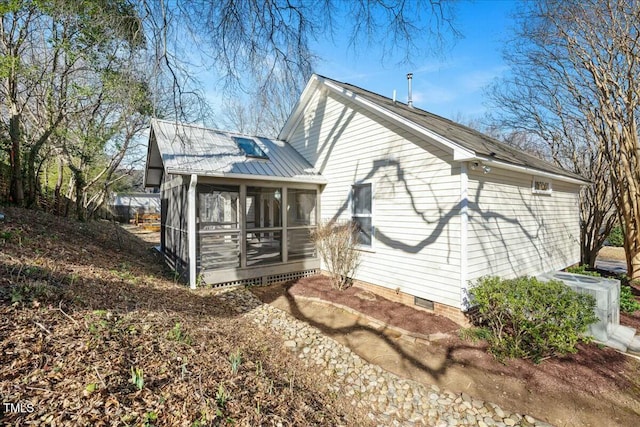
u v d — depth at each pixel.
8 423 2.05
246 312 6.22
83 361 2.82
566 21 9.51
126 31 6.17
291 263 8.52
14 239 5.96
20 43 9.66
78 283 4.67
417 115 8.21
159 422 2.43
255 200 9.05
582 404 3.82
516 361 4.60
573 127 12.50
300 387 3.79
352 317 6.16
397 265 6.89
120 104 12.40
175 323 4.36
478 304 5.52
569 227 9.99
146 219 29.91
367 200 7.74
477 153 5.20
